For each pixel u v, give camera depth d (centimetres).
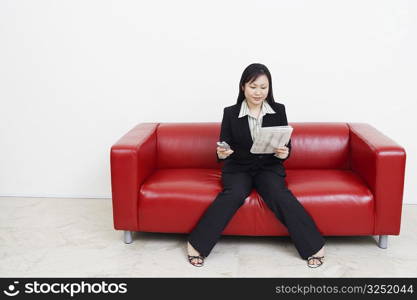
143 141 296
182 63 361
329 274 257
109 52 364
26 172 389
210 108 367
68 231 321
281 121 295
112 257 281
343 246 292
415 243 295
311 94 358
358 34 346
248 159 295
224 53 356
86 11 360
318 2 344
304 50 351
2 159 389
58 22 363
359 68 351
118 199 286
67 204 375
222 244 297
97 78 369
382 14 341
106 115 375
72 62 368
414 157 360
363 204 273
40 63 371
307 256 267
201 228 271
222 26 353
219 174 315
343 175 304
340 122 349
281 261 273
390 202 272
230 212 272
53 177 389
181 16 354
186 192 283
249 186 284
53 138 383
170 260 276
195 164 334
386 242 287
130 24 358
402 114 355
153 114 371
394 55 346
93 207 368
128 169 281
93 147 381
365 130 315
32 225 332
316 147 326
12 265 271
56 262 275
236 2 348
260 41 352
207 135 333
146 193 285
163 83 365
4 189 391
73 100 375
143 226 289
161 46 360
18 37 369
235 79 360
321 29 347
